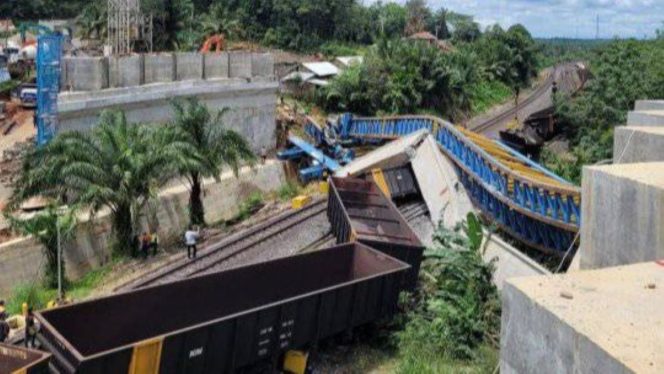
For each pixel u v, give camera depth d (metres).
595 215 10.02
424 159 30.33
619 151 12.71
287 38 82.88
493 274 19.83
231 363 13.56
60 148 24.88
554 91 69.00
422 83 65.62
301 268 18.20
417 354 15.63
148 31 49.75
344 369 15.61
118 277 22.95
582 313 6.50
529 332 6.98
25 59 54.44
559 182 25.30
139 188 26.12
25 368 10.86
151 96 33.31
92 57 31.38
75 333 13.59
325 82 62.97
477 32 114.56
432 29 117.81
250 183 36.53
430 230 27.25
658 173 9.50
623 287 7.16
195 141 30.12
